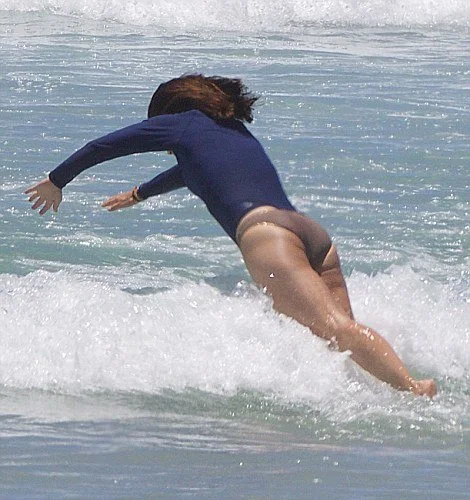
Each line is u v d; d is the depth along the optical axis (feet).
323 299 65.46
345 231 93.81
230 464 52.65
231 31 195.62
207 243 90.22
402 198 103.50
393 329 70.49
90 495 48.24
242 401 61.87
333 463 53.16
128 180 106.01
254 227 67.92
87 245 87.97
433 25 209.56
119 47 175.32
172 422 58.75
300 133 123.95
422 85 153.17
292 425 59.00
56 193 72.79
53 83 145.59
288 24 202.49
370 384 63.52
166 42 181.68
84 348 64.85
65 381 63.26
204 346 65.41
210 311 67.46
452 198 104.06
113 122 126.62
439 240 92.84
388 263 86.84
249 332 65.82
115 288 74.49
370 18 206.49
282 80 152.66
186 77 74.69
